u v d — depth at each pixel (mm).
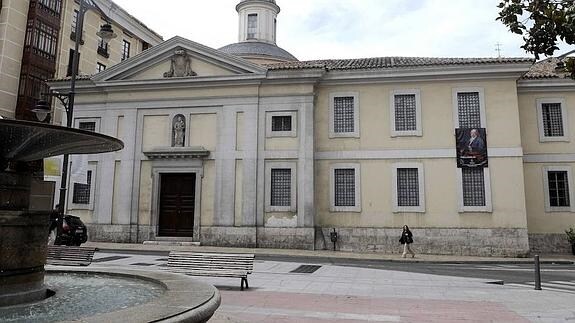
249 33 35750
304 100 24391
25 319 5105
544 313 8328
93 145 6945
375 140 24297
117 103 26328
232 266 11109
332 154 24547
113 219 25297
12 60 30656
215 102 25203
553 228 24328
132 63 26203
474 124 23656
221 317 7457
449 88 24094
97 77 26438
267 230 23656
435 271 16125
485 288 11664
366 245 23453
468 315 8133
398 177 23922
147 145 25734
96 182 25875
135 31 41719
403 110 24438
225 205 24141
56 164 19188
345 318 7809
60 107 32281
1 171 6367
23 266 6016
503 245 22359
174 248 22391
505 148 23125
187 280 7055
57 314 5391
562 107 25062
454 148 23547
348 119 24875
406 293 10719
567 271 16875
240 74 24844
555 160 24781
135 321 4094
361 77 24531
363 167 24203
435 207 23250
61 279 7988
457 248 22703
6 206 6332
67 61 34469
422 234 23109
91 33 36938
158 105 25828
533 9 5664
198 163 24859
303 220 23438
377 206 23750
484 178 23062
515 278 14445
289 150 24141
